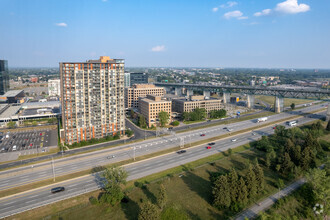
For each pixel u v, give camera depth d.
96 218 94.69
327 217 99.38
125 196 109.31
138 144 178.38
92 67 175.25
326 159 138.00
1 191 112.19
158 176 128.75
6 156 153.88
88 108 178.50
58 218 94.38
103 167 138.50
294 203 105.44
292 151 138.38
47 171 133.00
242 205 101.38
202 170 136.62
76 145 171.62
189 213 97.81
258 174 112.50
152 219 83.62
